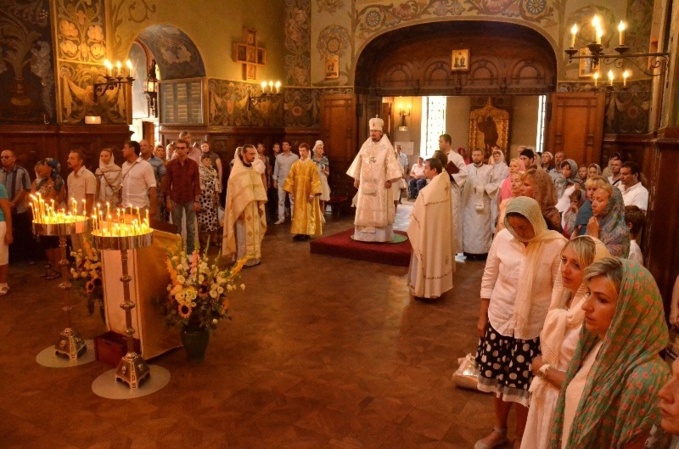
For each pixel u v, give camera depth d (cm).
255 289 688
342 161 1285
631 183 568
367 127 1327
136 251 447
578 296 243
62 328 545
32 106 829
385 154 856
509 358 324
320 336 535
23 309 599
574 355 213
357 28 1243
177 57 1132
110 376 442
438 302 644
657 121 765
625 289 177
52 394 415
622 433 175
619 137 1032
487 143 1852
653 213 438
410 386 434
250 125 1231
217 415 387
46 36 835
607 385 180
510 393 322
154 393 417
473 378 425
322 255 873
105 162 784
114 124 929
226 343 515
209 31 1108
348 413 392
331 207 1318
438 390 428
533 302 309
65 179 865
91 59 892
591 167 733
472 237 877
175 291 448
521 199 302
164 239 473
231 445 351
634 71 1009
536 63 1180
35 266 780
